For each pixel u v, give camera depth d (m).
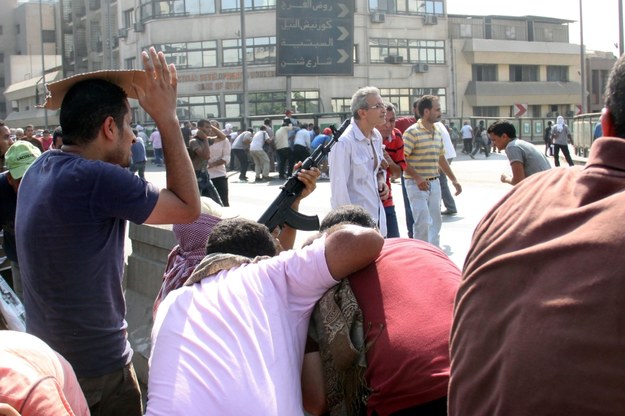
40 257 2.57
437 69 53.25
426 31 52.34
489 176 20.48
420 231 7.34
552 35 61.78
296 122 24.88
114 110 2.67
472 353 1.52
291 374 2.36
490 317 1.50
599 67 63.75
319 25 35.69
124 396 2.79
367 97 5.18
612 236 1.35
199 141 9.91
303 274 2.48
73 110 2.64
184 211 2.66
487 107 57.31
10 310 4.41
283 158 22.53
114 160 2.73
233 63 47.41
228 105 47.62
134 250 6.03
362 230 2.51
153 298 5.59
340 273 2.47
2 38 94.62
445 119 43.94
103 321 2.67
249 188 19.20
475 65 56.59
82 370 2.65
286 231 4.13
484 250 1.60
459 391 1.55
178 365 2.29
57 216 2.53
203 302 2.44
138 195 2.56
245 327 2.35
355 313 2.42
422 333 2.26
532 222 1.53
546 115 61.12
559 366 1.34
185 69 48.31
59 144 4.90
